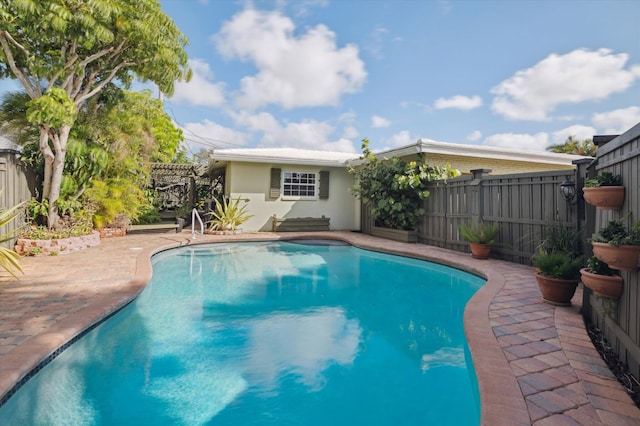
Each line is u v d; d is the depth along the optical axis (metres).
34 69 7.02
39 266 6.08
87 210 8.88
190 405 2.71
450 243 8.64
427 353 3.66
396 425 2.51
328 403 2.77
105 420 2.52
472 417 2.60
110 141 9.55
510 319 3.69
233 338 4.00
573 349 2.95
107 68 8.61
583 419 2.01
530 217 6.55
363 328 4.38
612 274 2.84
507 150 10.72
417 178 9.30
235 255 9.05
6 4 6.09
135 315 4.64
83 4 6.66
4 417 2.40
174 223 14.57
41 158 7.99
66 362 3.21
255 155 11.94
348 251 9.65
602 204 2.76
